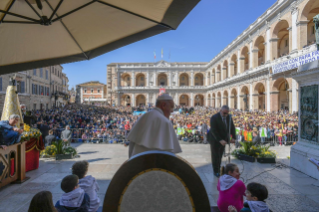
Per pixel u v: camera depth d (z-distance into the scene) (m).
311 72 5.29
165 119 1.93
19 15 2.66
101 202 3.89
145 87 66.75
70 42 3.54
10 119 4.59
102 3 2.86
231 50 42.50
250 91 32.88
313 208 3.59
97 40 3.60
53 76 41.38
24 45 3.38
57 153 7.64
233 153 7.75
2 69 3.57
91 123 19.64
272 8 26.53
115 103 68.44
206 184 4.78
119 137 13.66
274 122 14.69
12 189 4.58
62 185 2.62
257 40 31.56
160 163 1.61
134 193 1.62
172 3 2.69
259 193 2.63
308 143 5.64
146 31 3.40
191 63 69.69
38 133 6.05
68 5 2.89
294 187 4.57
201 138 13.01
